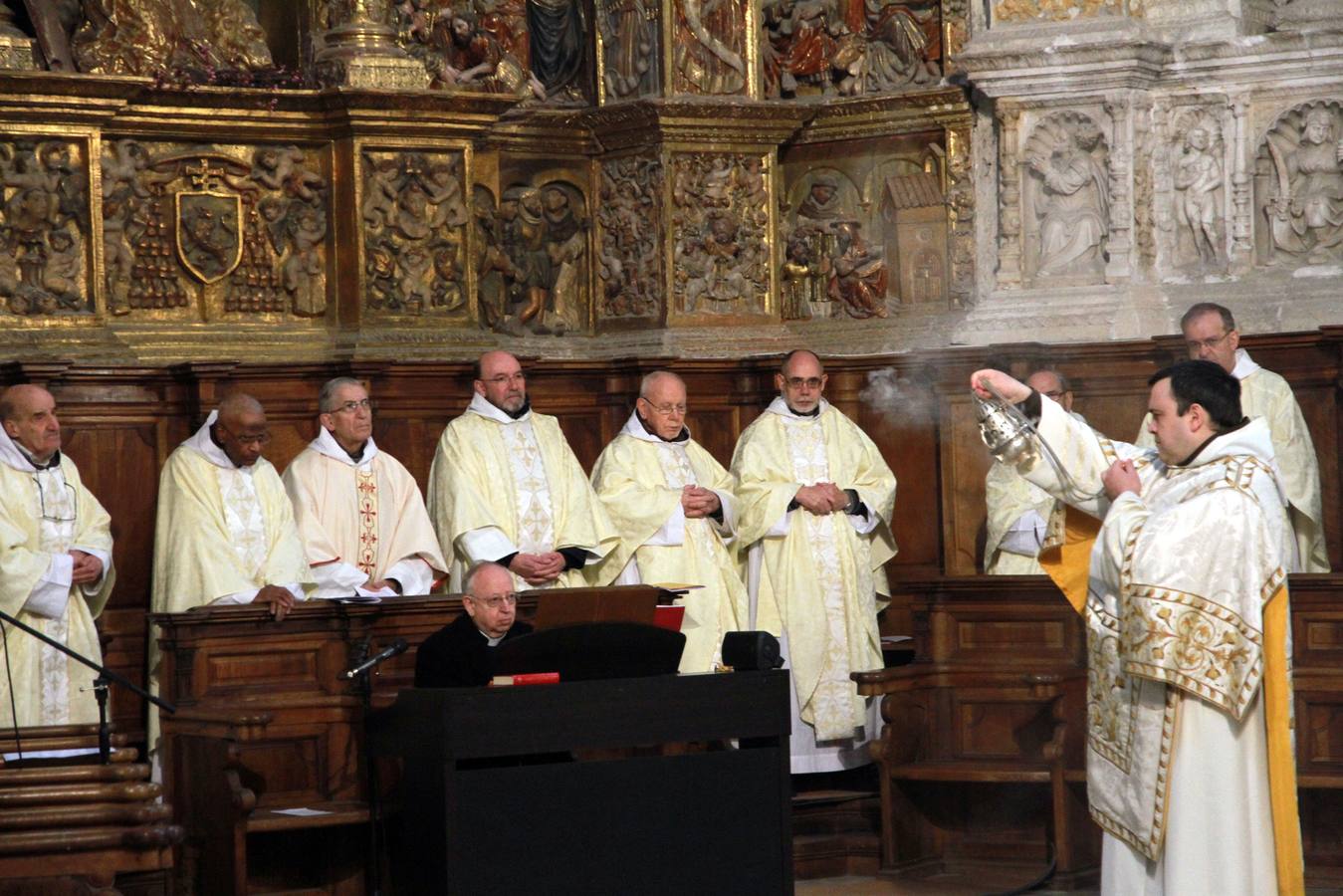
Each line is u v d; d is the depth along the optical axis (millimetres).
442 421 10227
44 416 8398
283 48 10586
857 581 9531
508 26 11047
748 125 11141
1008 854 8648
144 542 9523
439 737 6469
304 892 7812
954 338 10836
